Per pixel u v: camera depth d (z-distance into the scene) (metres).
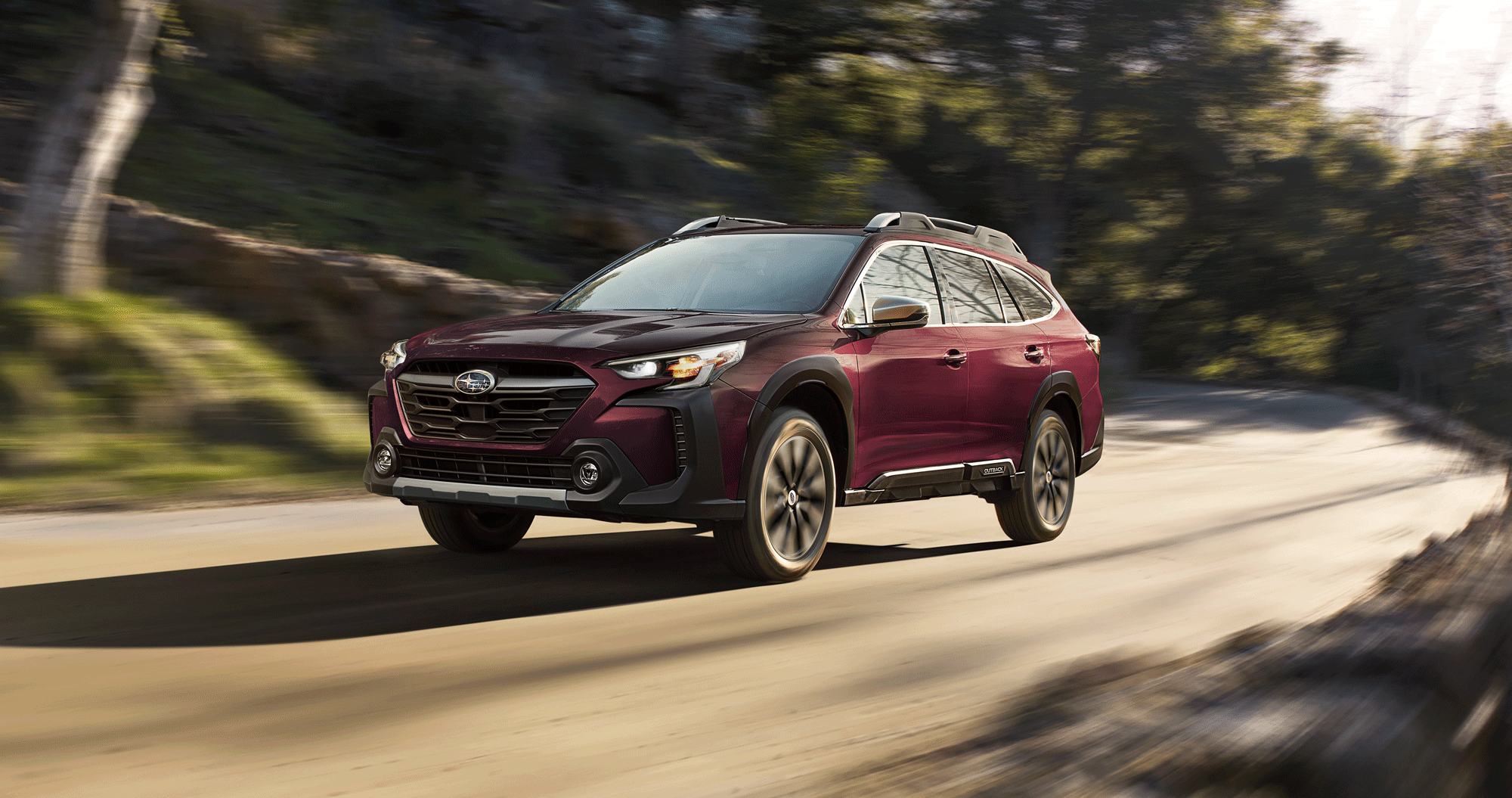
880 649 4.09
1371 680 2.59
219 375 9.65
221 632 4.17
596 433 4.72
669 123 24.77
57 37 14.80
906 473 5.88
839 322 5.62
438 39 20.50
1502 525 4.79
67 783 2.59
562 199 18.70
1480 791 2.26
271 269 11.12
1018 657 4.01
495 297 12.58
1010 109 37.25
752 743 2.97
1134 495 9.73
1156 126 38.97
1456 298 37.56
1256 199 46.16
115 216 10.93
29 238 9.59
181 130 15.66
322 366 10.97
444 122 18.56
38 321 9.00
